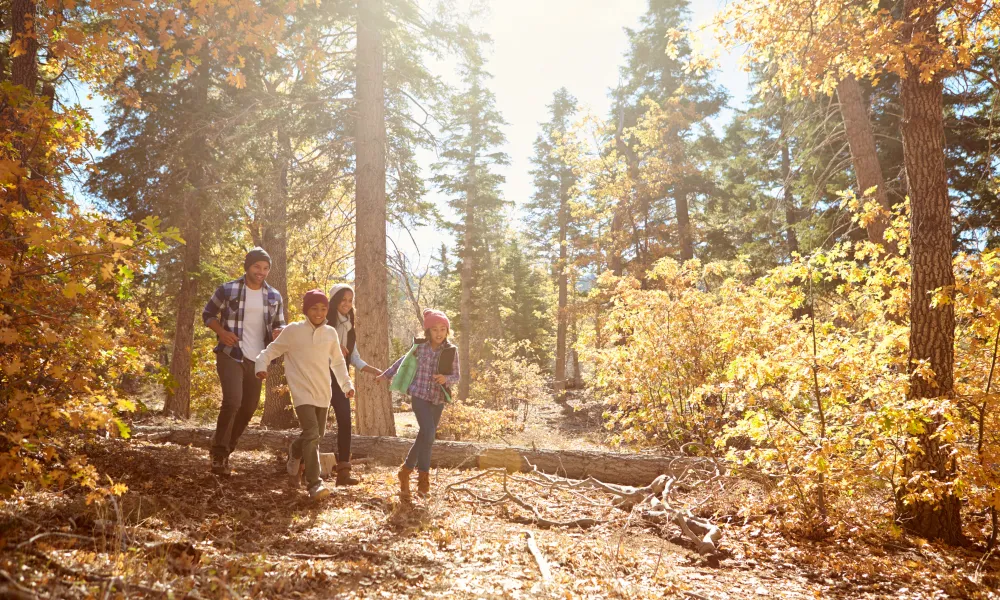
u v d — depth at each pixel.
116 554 2.63
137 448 5.90
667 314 9.05
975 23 5.28
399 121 11.65
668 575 3.70
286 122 11.34
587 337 10.42
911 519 4.93
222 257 17.53
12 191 3.58
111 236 3.28
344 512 4.33
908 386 5.02
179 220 13.57
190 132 11.85
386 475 6.14
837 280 11.20
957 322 5.64
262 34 5.24
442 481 6.01
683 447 7.89
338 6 10.52
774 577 3.88
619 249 21.86
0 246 3.42
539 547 3.98
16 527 2.75
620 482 6.66
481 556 3.69
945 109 12.71
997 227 12.45
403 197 11.48
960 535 4.81
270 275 14.32
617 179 21.48
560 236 31.23
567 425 19.34
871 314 6.56
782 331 6.18
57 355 3.55
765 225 16.36
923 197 5.02
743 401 5.83
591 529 4.70
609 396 9.50
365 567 3.20
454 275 30.75
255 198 13.61
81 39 5.00
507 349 28.17
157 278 14.95
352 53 11.70
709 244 21.53
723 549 4.34
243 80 5.46
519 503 5.12
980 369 5.54
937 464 4.84
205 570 2.72
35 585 2.13
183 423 9.79
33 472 3.05
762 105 20.31
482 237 27.31
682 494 5.84
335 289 5.82
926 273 4.98
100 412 3.16
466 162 26.00
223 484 4.78
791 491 5.05
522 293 37.66
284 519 4.02
